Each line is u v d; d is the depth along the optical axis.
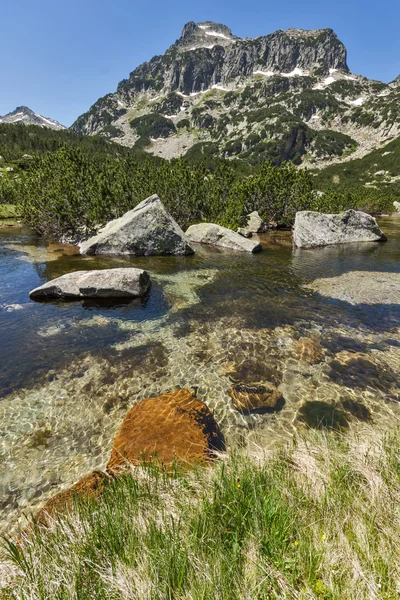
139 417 5.80
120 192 29.27
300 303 12.58
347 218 28.25
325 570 2.41
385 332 10.05
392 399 6.80
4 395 6.91
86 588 2.41
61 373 7.75
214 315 11.38
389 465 3.66
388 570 2.38
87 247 21.81
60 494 4.10
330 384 7.34
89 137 175.75
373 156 167.62
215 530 2.84
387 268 18.20
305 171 34.97
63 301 12.66
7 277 15.72
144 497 3.57
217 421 6.14
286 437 5.65
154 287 14.43
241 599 2.21
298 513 3.01
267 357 8.53
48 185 29.78
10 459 5.21
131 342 9.37
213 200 32.53
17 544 3.17
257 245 23.47
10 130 137.50
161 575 2.43
